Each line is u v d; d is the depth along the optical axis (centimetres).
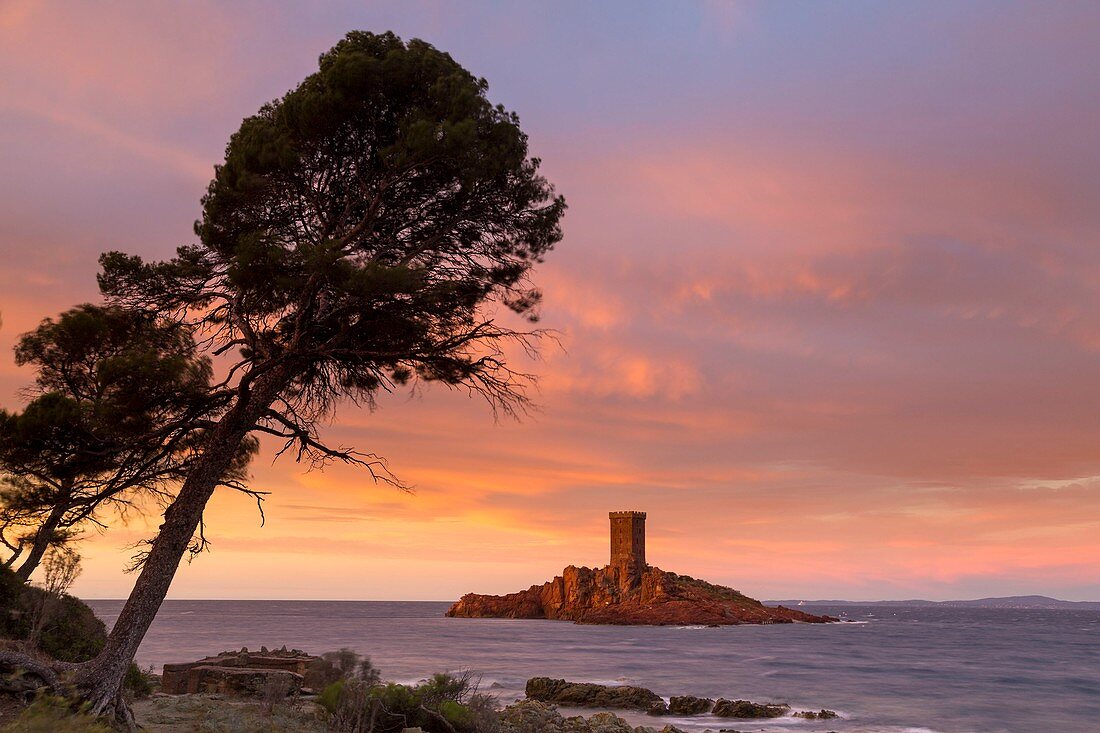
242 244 1648
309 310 1761
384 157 1758
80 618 2511
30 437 1620
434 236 1908
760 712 4944
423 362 1866
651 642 14700
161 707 2080
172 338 1939
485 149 1803
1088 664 10056
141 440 1700
